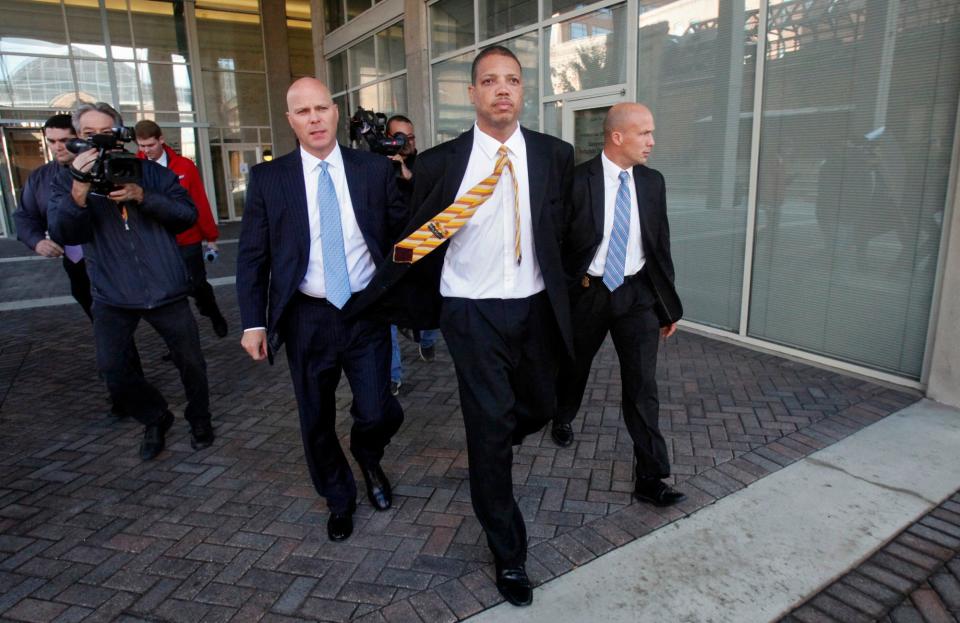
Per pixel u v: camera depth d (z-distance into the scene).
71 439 3.69
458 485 3.00
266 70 18.78
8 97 16.08
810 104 4.29
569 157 2.33
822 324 4.47
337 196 2.41
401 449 3.40
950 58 3.55
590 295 2.75
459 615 2.12
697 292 5.40
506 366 2.19
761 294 4.85
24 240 3.70
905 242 3.91
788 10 4.32
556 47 6.56
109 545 2.59
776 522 2.60
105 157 2.75
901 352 4.04
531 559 2.40
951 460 3.07
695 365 4.54
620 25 5.74
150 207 3.00
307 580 2.33
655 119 5.52
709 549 2.44
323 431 2.55
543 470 3.10
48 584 2.35
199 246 5.12
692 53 5.08
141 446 3.42
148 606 2.22
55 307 7.49
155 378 4.83
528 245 2.18
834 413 3.64
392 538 2.58
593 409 3.88
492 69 2.00
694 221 5.32
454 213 2.08
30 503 2.95
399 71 9.98
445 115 8.90
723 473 3.00
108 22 16.86
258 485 3.08
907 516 2.62
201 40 17.92
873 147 3.98
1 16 15.73
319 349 2.49
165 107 17.86
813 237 4.42
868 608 2.12
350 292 2.45
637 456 2.76
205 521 2.76
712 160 5.06
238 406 4.14
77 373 4.96
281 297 2.39
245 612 2.17
